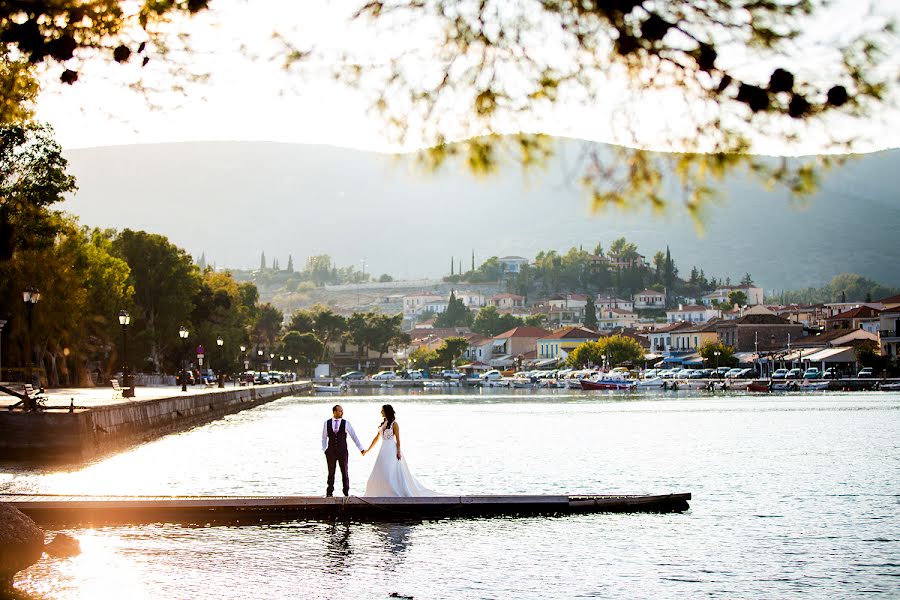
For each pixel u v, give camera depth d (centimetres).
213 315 13038
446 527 2223
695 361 17438
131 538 2081
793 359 15300
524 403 10262
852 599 1598
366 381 19425
